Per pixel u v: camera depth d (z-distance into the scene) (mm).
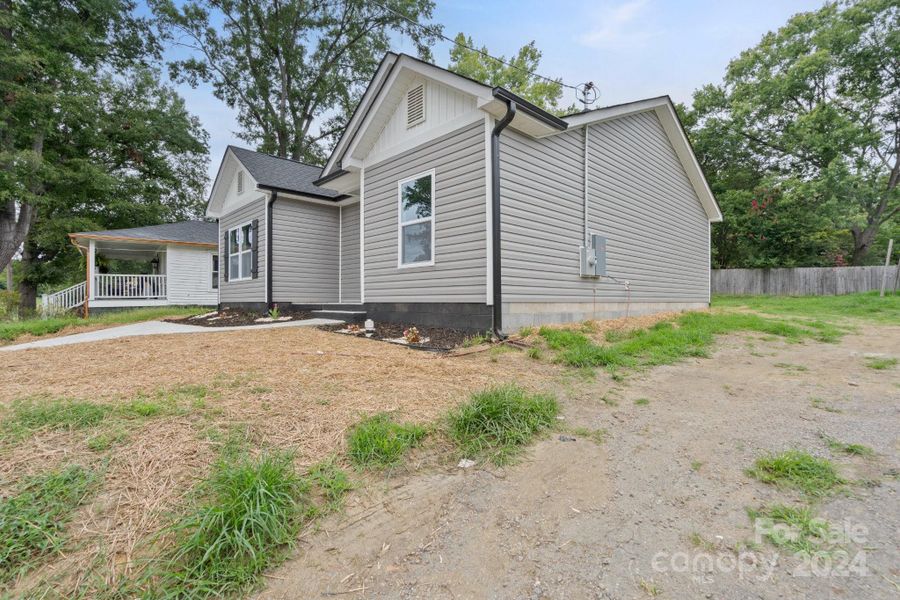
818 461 2154
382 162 7543
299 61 21875
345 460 2176
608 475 2113
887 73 17766
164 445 2176
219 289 12219
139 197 19281
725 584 1367
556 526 1705
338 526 1695
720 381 3838
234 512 1546
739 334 6492
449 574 1446
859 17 17344
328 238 10828
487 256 5637
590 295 7418
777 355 4977
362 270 7922
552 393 3408
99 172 16000
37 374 3633
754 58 19547
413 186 6918
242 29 20656
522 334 5504
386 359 4445
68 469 1884
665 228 9844
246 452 2129
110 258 17500
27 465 1923
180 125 19797
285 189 9656
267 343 5371
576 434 2633
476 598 1335
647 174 9102
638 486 2000
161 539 1524
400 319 7066
